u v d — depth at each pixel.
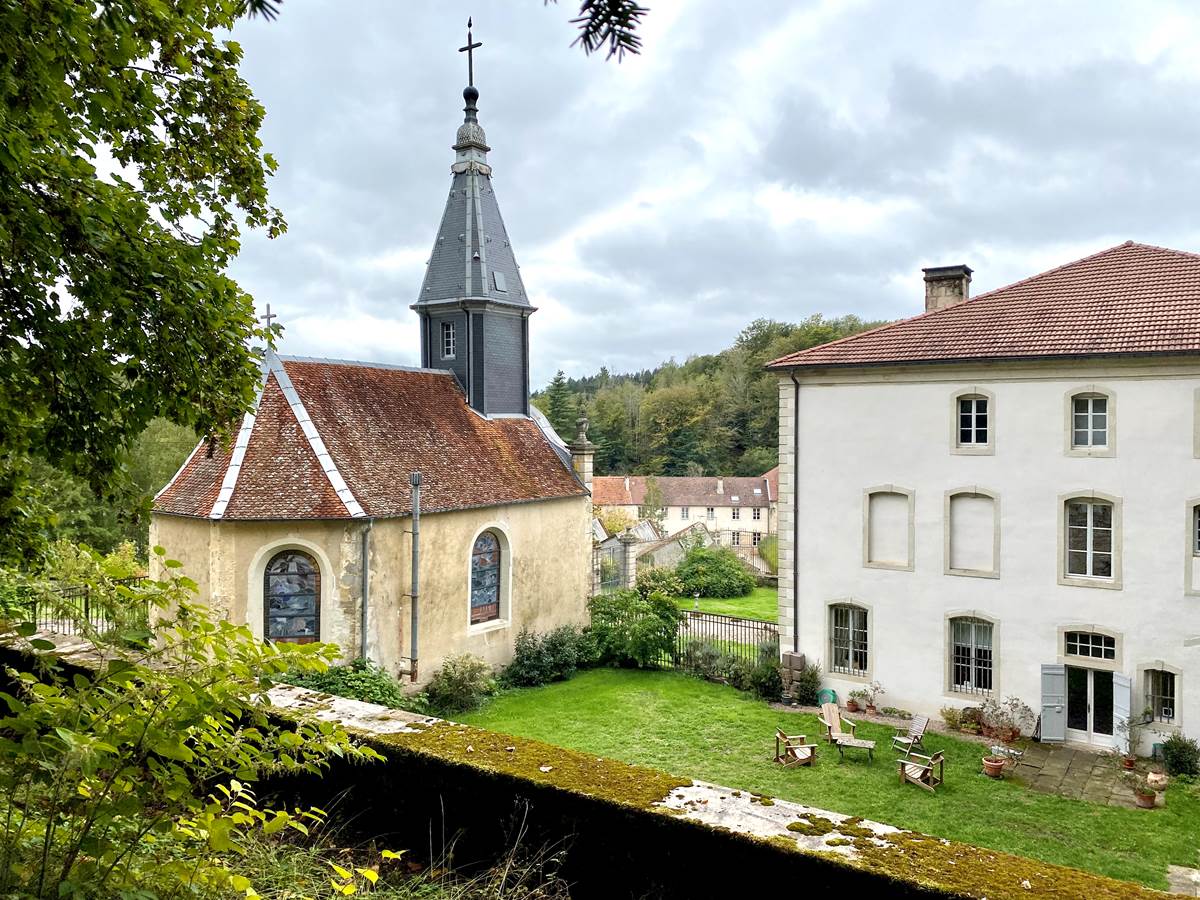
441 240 25.88
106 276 5.35
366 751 4.36
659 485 70.00
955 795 14.87
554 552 25.09
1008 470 18.39
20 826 3.53
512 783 5.69
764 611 37.69
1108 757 16.89
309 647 3.96
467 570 21.61
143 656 3.68
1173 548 16.73
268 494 18.28
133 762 3.64
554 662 23.34
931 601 19.27
